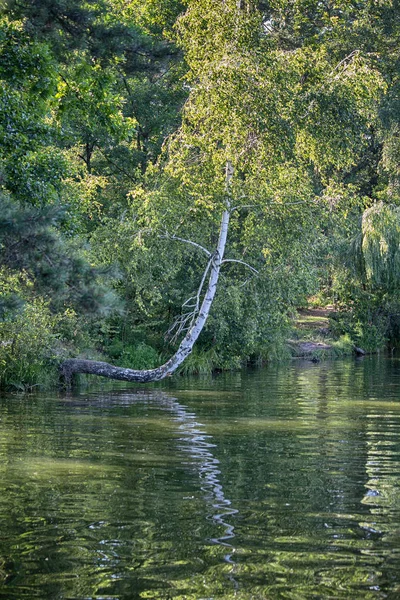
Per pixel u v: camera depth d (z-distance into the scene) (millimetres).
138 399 20578
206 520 8570
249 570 7004
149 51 14953
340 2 37062
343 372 30328
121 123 19562
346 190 24609
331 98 23469
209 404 19453
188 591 6520
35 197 17484
